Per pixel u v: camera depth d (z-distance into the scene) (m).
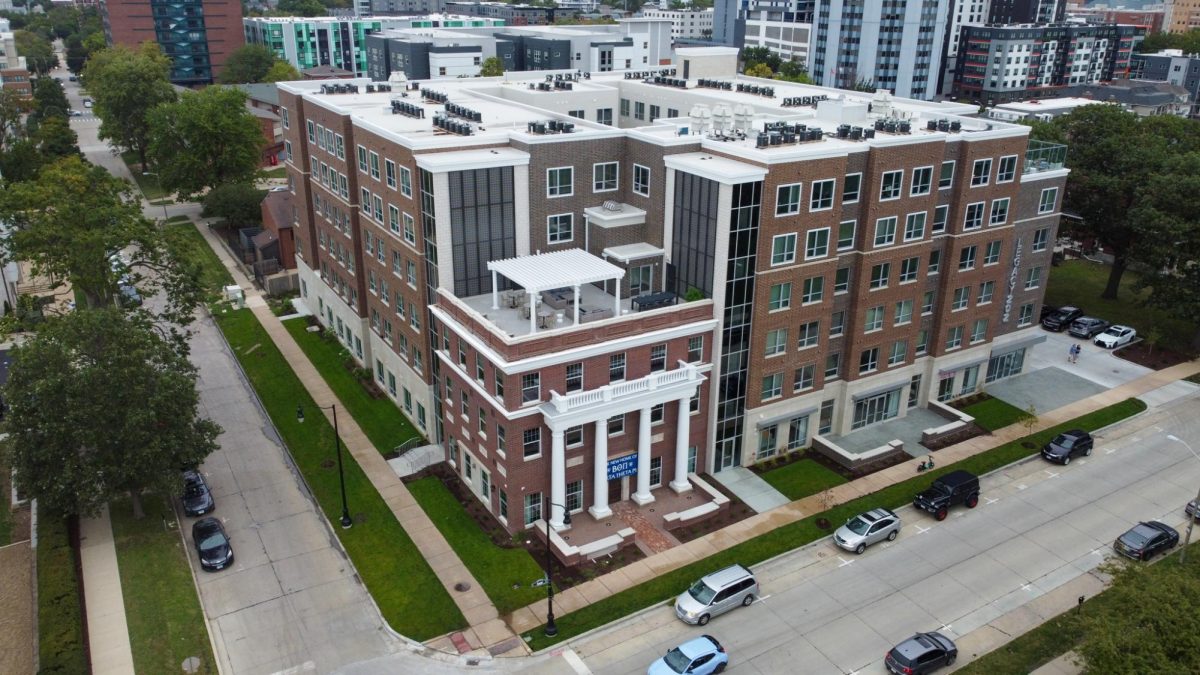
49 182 62.56
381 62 175.50
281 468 55.06
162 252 64.19
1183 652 31.81
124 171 139.00
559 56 166.50
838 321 56.53
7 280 79.19
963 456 57.22
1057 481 54.72
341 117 62.41
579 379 47.03
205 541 45.53
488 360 45.84
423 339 55.34
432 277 53.06
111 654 38.78
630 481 51.34
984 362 65.62
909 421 61.81
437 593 43.34
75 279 58.88
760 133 55.56
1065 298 86.12
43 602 40.00
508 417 44.94
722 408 53.12
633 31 177.50
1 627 40.47
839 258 54.41
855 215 54.03
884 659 39.41
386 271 60.16
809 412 56.72
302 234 78.50
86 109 192.88
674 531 48.59
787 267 51.59
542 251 54.97
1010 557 46.97
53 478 44.59
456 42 172.75
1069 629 41.19
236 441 58.25
